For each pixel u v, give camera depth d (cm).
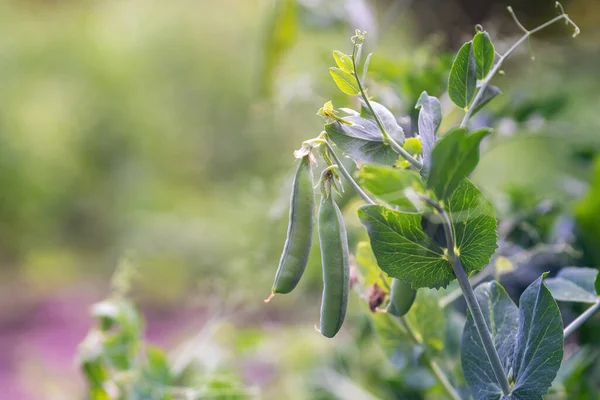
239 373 129
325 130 67
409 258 68
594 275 78
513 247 101
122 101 454
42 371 161
